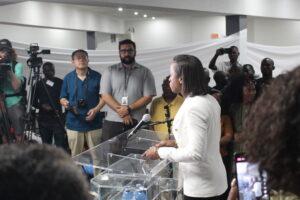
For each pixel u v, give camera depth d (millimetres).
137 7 5793
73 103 4078
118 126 3822
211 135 2143
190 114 2090
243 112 3424
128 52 3873
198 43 6848
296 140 634
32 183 562
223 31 10758
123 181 1982
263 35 10367
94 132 4035
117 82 3881
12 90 3748
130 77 3885
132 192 1944
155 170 2102
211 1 6469
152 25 11758
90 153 2309
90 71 4184
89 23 9883
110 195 1933
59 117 4328
